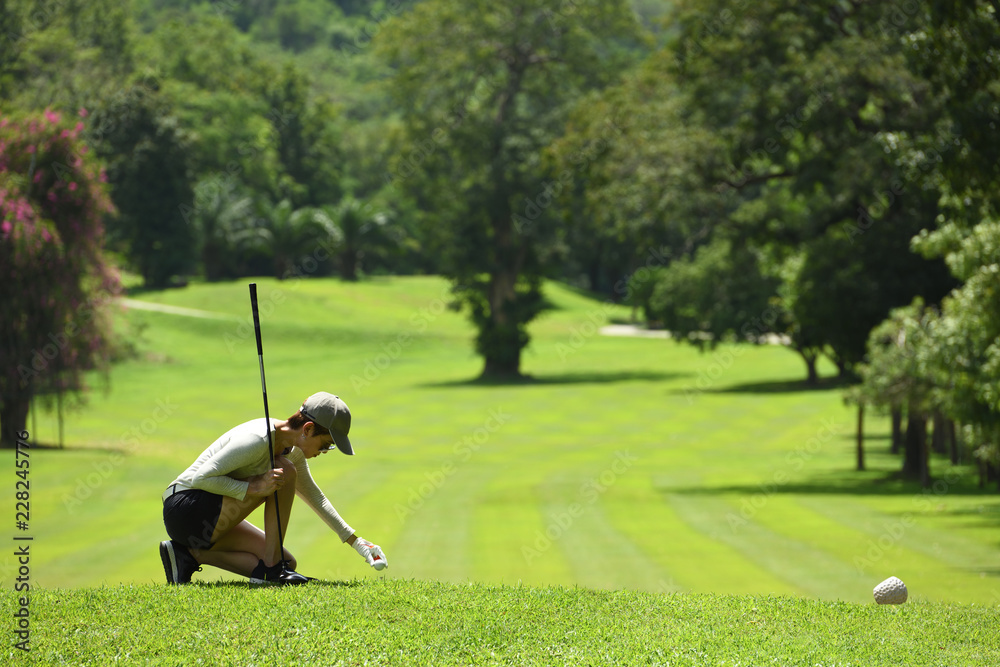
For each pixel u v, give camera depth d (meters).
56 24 109.56
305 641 8.11
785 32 47.75
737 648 8.34
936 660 8.23
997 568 27.23
